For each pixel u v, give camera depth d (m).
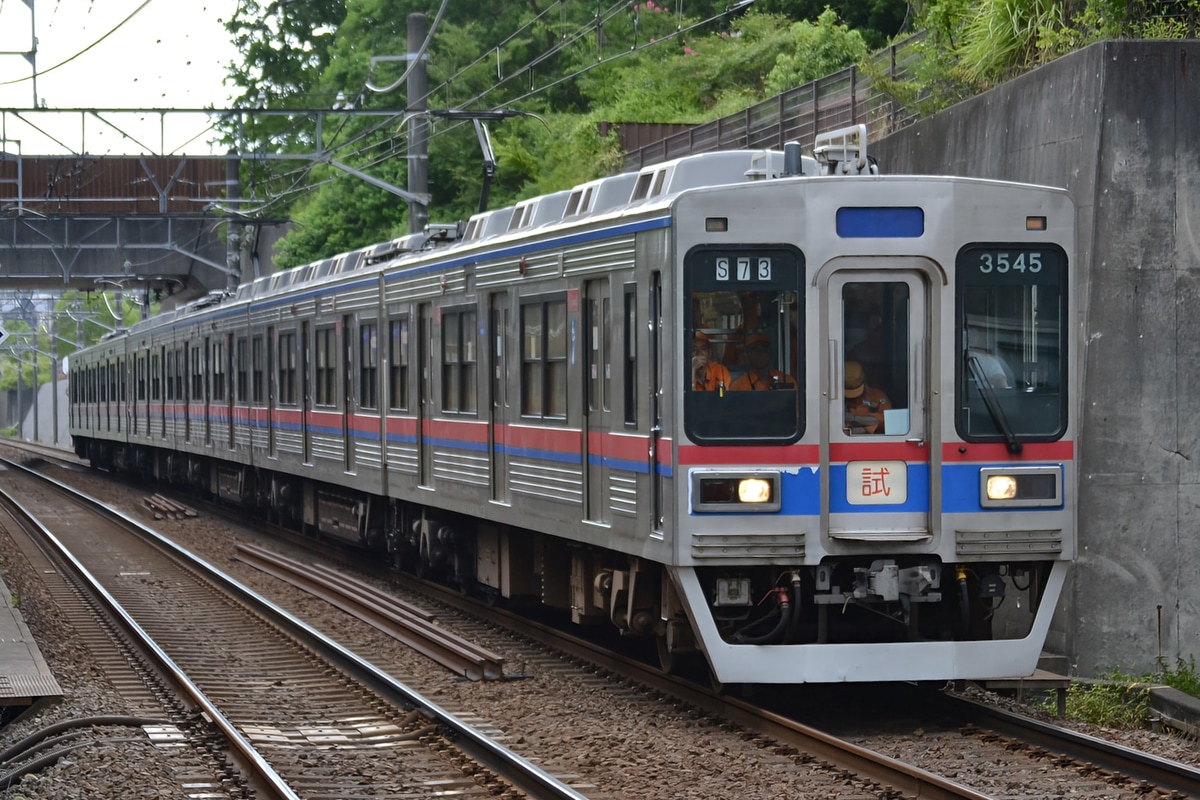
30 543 27.61
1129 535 13.98
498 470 15.92
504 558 16.75
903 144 18.36
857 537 11.38
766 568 11.68
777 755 10.48
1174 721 12.79
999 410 11.58
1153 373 14.04
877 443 11.49
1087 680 13.64
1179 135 14.03
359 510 22.48
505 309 15.59
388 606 17.59
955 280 11.54
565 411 13.91
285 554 25.27
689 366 11.30
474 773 10.16
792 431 11.38
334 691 13.62
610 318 12.77
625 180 14.18
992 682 12.98
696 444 11.29
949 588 12.06
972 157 16.47
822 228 11.41
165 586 21.53
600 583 13.74
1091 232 13.98
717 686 11.95
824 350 11.41
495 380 15.98
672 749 10.68
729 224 11.35
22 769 10.28
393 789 9.80
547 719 11.95
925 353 11.56
